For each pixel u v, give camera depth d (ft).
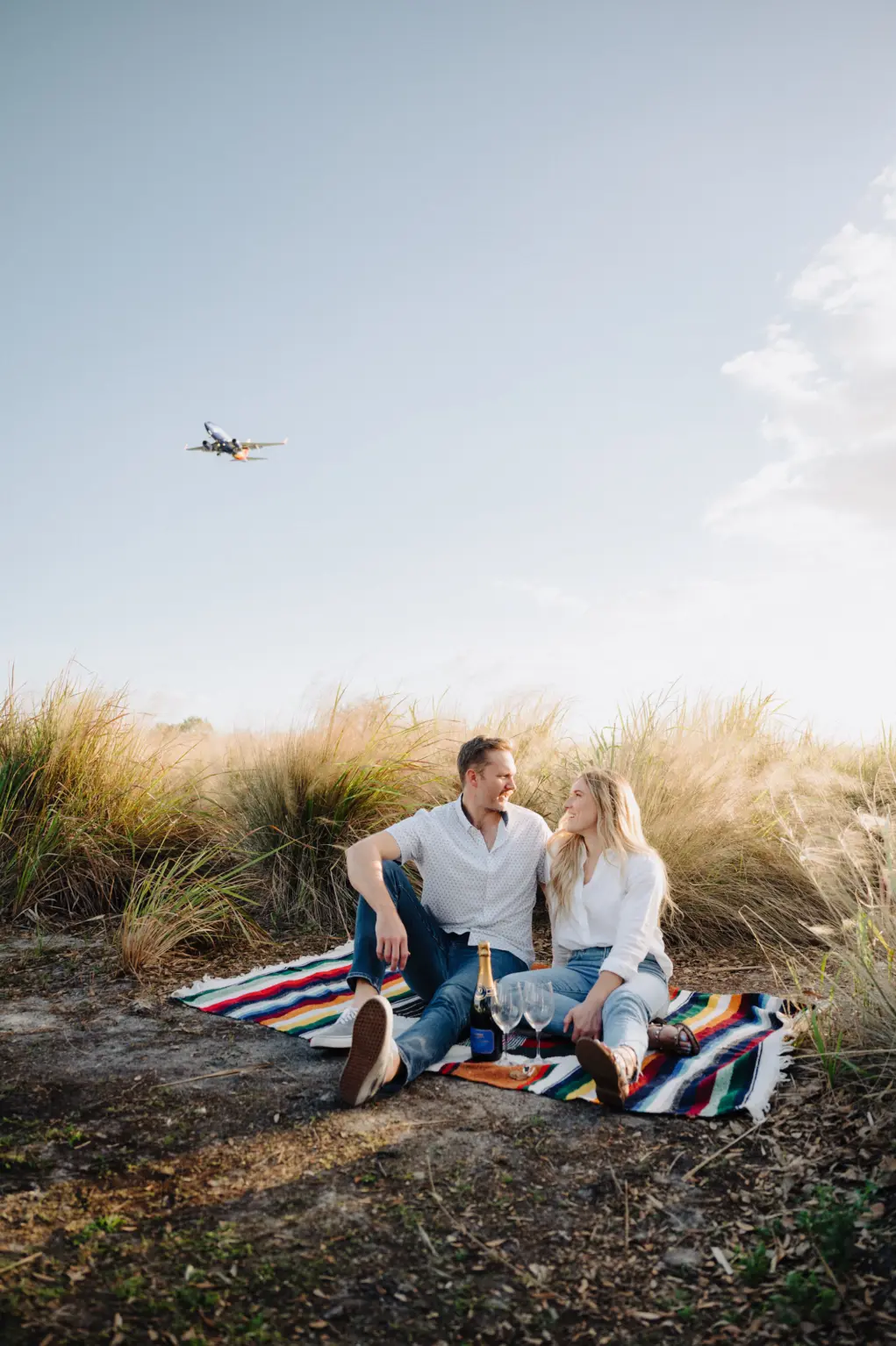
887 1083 9.82
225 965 14.87
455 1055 11.26
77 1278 6.79
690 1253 7.45
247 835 18.44
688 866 16.90
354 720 19.81
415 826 12.23
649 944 11.14
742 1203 8.11
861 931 11.09
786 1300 6.77
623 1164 8.75
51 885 16.61
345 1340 6.40
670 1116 9.66
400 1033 11.81
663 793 18.29
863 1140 8.89
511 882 12.30
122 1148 8.83
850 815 16.88
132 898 16.17
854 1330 6.51
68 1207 7.75
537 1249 7.48
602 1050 9.45
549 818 19.10
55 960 14.49
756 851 17.71
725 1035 11.78
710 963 15.60
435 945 12.19
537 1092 10.21
